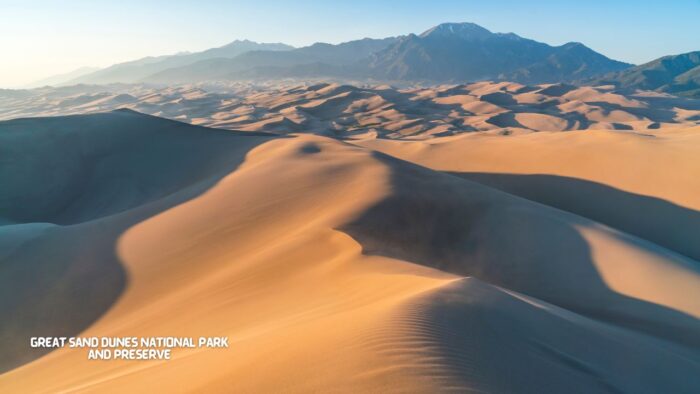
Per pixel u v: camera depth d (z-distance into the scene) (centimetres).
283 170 3597
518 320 935
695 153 4625
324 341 717
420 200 2734
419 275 1365
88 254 2395
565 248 2309
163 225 2712
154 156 5728
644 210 4181
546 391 668
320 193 2917
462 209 2730
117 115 6775
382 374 575
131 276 2098
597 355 959
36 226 3039
